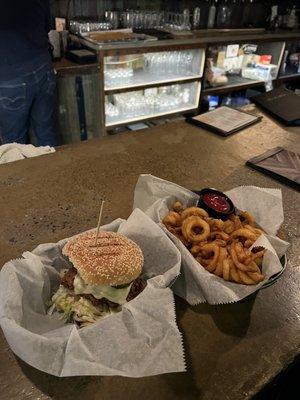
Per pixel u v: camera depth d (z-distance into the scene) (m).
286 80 4.16
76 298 0.72
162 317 0.63
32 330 0.64
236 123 1.90
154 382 0.64
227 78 3.80
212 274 0.78
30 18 2.10
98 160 1.47
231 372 0.67
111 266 0.70
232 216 0.98
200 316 0.79
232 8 3.82
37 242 0.98
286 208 1.21
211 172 1.44
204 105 3.66
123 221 0.91
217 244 0.84
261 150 1.66
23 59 2.16
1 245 0.96
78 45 2.83
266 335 0.75
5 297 0.63
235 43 3.37
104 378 0.64
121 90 2.88
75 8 2.96
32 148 1.68
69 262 0.82
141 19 3.20
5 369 0.65
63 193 1.22
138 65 3.25
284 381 0.95
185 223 0.88
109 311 0.71
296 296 0.86
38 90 2.32
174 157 1.54
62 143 2.87
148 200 1.03
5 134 2.44
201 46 3.11
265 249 0.81
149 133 1.77
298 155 1.59
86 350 0.58
